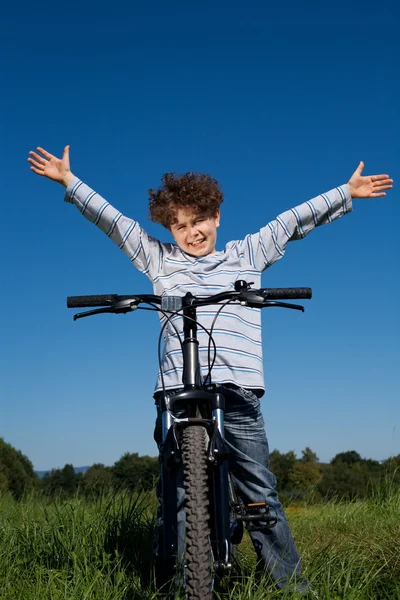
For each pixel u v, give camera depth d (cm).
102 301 296
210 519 273
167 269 356
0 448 2008
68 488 649
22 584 336
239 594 317
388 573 391
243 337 343
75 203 366
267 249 364
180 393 281
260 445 346
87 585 328
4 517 519
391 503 608
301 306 294
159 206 360
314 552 429
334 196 372
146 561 402
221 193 368
